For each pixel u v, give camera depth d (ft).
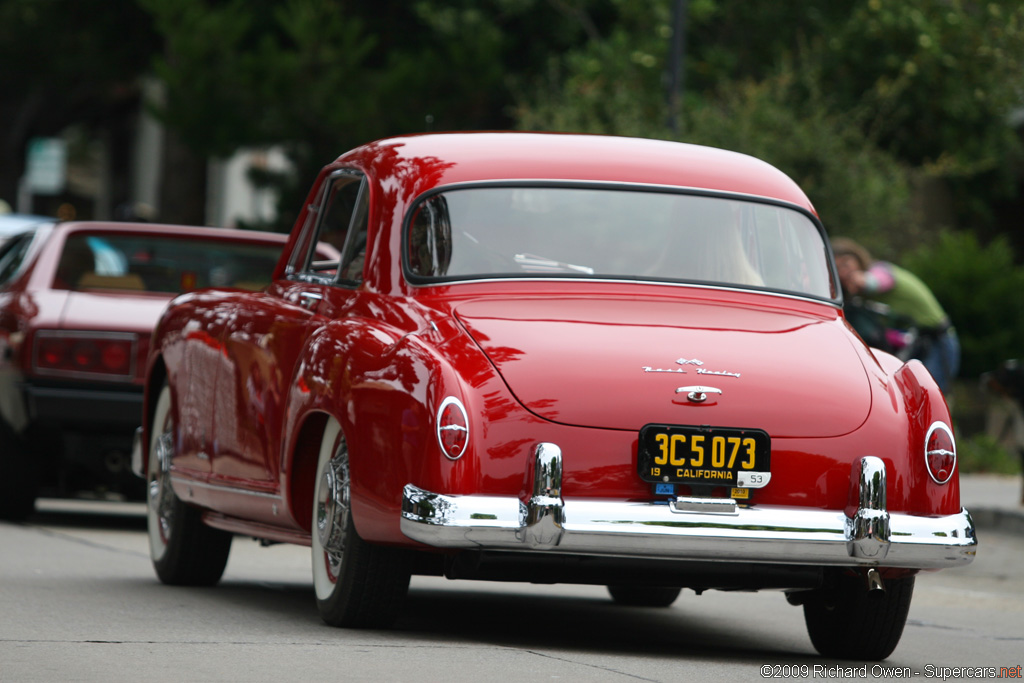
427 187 57.31
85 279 97.66
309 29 171.53
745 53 201.87
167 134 223.30
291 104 170.30
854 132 167.73
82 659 46.70
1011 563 100.78
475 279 55.21
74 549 83.66
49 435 95.45
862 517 50.31
